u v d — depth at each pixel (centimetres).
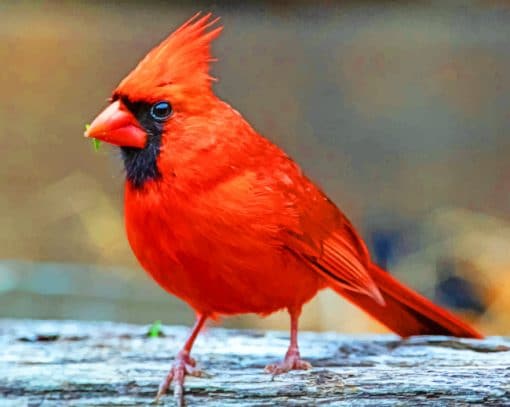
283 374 523
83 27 1231
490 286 998
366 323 952
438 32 1209
